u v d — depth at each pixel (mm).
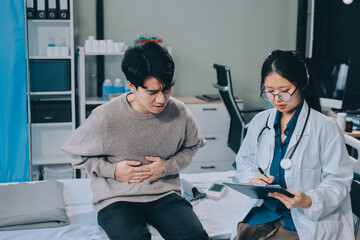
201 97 3953
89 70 3896
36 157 3619
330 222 1545
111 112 1798
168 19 3988
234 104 3328
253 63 4242
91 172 1868
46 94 3715
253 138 1767
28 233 1790
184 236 1730
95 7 3805
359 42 3871
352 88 3963
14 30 3146
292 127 1623
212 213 2021
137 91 1646
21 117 3256
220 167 3906
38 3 3359
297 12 4246
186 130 1929
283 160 1593
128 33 3920
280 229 1596
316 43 4156
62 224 1862
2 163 3273
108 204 1815
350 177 1559
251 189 1516
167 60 1601
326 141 1576
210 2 4051
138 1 3895
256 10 4160
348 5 3955
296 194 1478
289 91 1528
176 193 1928
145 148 1852
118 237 1678
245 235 1624
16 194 2104
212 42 4117
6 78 3191
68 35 3625
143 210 1855
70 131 3781
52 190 2162
